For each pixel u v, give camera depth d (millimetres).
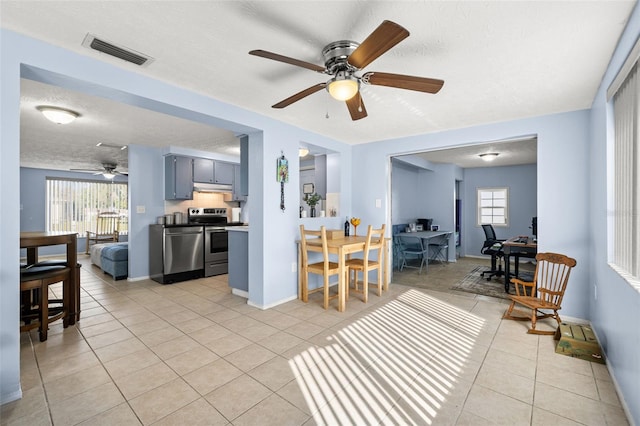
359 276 4926
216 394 1868
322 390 1912
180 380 2018
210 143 4812
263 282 3451
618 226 2037
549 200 3172
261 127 3338
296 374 2092
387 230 4570
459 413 1693
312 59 2096
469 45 1884
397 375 2080
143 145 4965
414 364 2225
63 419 1640
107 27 1744
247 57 2074
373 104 2953
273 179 3525
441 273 5535
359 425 1604
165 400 1809
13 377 1778
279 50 1972
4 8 1567
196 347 2496
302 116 3393
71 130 3967
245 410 1722
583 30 1719
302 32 1767
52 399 1810
